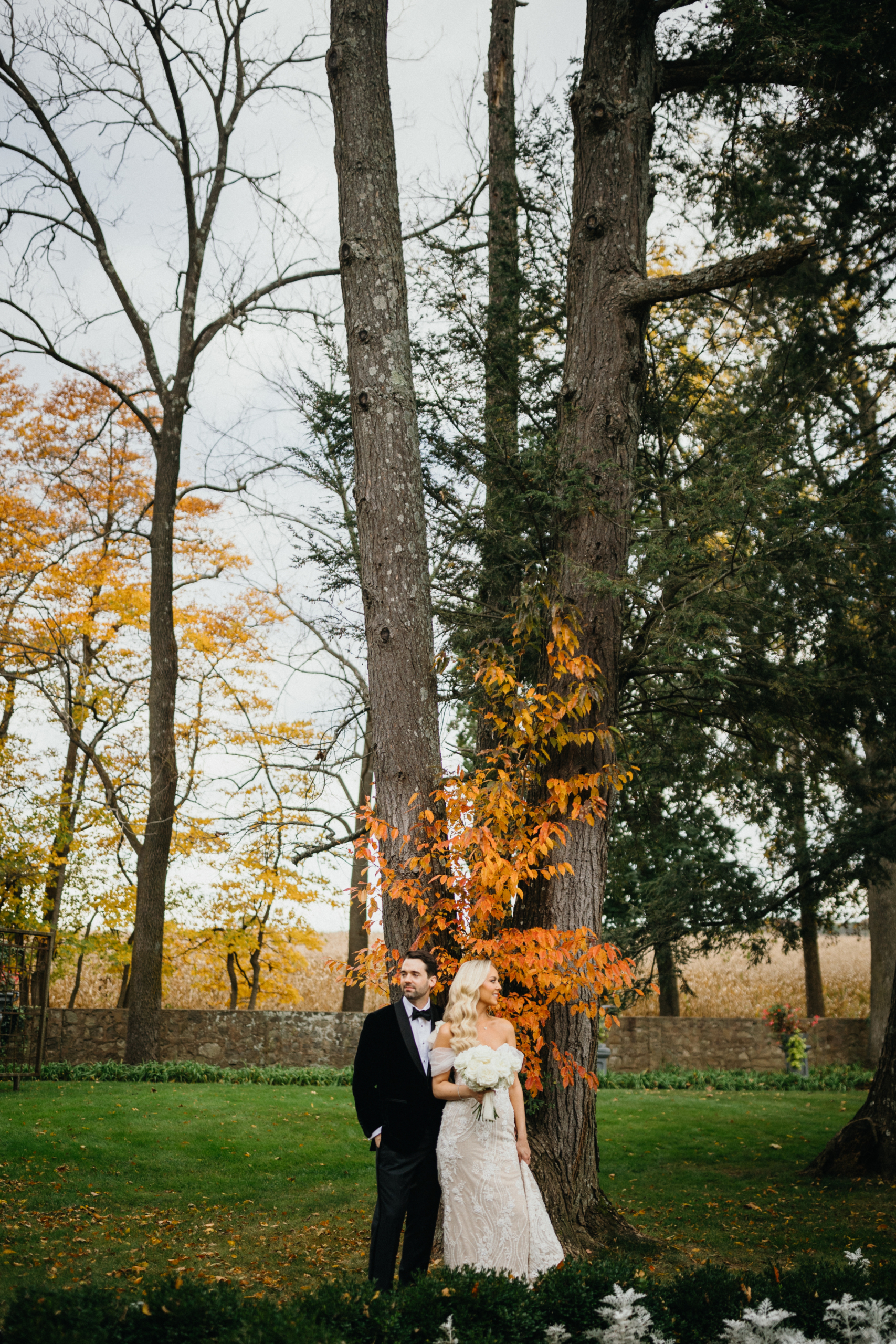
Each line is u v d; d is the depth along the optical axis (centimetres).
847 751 1134
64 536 1753
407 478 638
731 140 868
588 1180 653
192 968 2230
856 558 893
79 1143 931
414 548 631
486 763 717
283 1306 324
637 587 715
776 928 1162
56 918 1725
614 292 730
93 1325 296
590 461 718
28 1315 297
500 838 570
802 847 1172
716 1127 1213
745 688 897
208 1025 1669
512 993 609
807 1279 374
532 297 925
